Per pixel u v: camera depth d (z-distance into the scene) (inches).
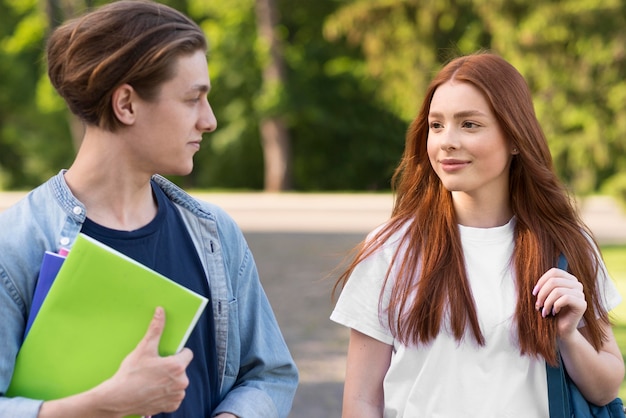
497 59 121.4
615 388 122.0
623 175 679.7
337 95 1632.6
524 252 121.7
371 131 1659.7
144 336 93.0
